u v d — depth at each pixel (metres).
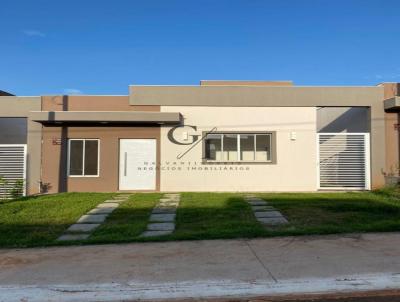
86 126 18.94
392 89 19.19
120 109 18.92
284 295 6.08
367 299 5.92
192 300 5.98
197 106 19.06
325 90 19.16
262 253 8.24
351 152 19.28
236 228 10.43
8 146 19.06
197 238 9.62
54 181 18.84
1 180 18.05
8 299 6.02
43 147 18.91
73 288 6.41
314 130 19.16
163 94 18.98
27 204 14.08
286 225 10.77
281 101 19.14
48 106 18.98
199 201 14.97
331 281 6.53
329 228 10.17
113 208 13.64
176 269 7.30
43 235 9.98
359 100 19.11
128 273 7.12
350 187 19.20
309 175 19.08
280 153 19.08
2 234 10.23
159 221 11.65
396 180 18.05
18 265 7.71
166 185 18.97
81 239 9.65
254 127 19.09
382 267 7.19
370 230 10.11
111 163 18.89
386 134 19.11
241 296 6.08
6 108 18.97
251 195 16.81
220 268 7.31
